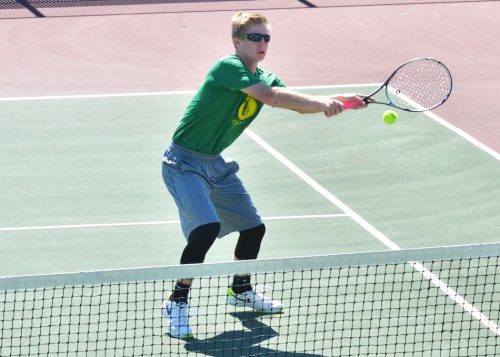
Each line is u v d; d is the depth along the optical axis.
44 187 30.12
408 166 32.19
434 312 22.84
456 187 30.64
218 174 22.12
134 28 46.72
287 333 21.77
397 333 21.80
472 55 43.91
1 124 35.12
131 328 21.84
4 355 20.64
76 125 35.22
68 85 39.47
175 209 28.77
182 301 21.69
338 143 33.91
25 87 39.09
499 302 23.33
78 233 27.14
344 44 45.06
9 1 50.06
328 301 23.22
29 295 22.98
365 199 29.67
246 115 21.67
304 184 30.67
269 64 42.34
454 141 34.34
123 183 30.52
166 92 38.94
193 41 45.22
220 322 22.28
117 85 39.59
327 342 21.59
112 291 23.33
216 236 21.61
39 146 33.28
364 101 22.42
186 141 21.66
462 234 27.58
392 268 24.75
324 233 27.39
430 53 44.12
